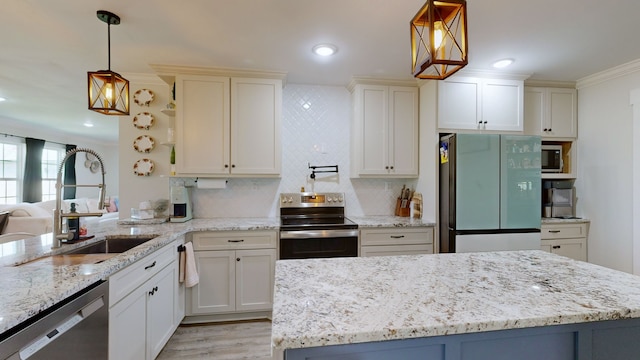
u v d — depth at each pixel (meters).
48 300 1.03
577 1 1.74
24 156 5.91
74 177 7.01
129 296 1.62
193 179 3.10
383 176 3.09
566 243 3.05
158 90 2.99
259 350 2.24
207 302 2.59
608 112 2.90
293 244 2.67
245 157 2.82
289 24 2.01
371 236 2.79
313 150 3.31
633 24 2.00
